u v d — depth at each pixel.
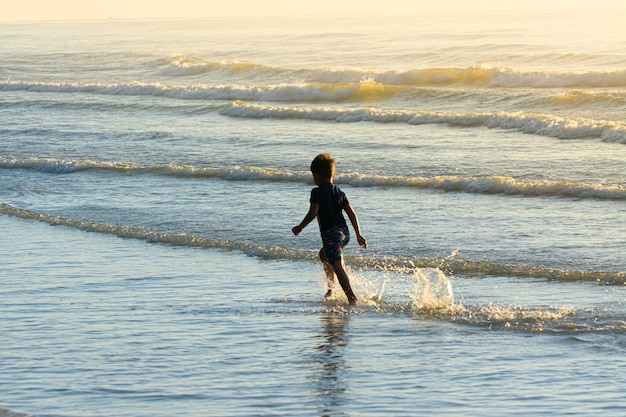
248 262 13.88
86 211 18.89
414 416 6.96
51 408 7.22
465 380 7.93
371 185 21.06
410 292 11.73
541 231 15.48
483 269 12.80
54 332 9.89
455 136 29.42
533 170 22.14
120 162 26.33
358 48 88.81
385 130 31.84
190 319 10.45
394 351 8.96
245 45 105.75
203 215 17.98
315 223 16.77
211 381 7.98
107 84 54.56
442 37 110.31
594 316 10.12
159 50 99.25
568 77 46.06
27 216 18.45
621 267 12.74
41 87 55.69
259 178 22.50
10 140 32.38
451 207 18.09
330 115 36.31
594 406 7.12
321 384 7.86
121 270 13.44
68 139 32.12
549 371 8.14
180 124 35.94
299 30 174.38
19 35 185.38
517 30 128.38
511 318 10.15
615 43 81.81
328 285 11.81
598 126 27.80
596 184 19.56
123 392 7.66
